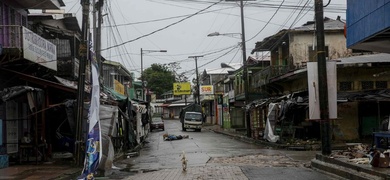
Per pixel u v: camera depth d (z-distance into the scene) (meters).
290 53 29.33
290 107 22.72
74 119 16.48
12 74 16.58
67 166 14.69
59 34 22.64
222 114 55.19
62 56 22.48
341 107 24.28
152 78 88.50
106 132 16.48
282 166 14.76
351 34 12.75
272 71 30.06
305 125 24.95
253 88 37.00
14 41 15.96
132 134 24.17
